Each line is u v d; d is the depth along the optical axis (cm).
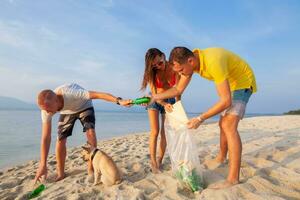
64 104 396
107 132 1483
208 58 314
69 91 398
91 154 360
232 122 329
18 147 909
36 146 929
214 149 535
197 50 329
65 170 464
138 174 394
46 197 332
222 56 319
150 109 402
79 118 416
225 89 309
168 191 319
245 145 543
